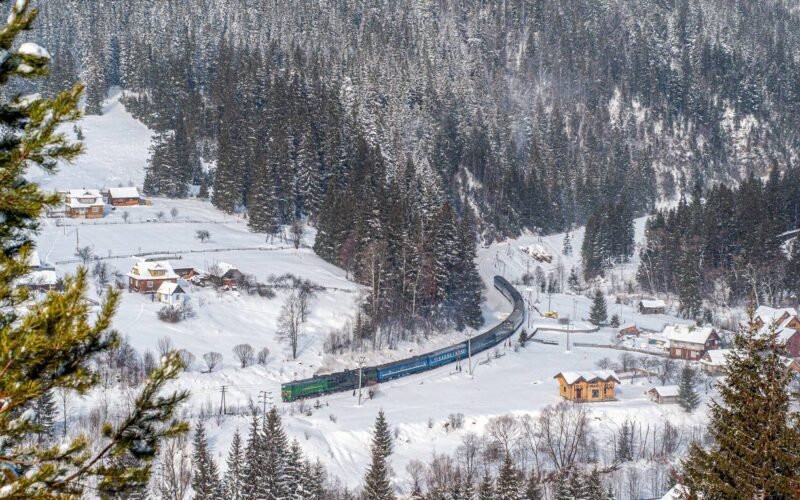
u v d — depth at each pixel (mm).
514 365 116312
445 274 135000
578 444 79500
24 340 11445
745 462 23016
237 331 110000
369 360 110375
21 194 12672
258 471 63125
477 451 80812
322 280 134500
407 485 73500
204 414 82812
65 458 12883
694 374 102875
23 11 12781
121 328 99938
